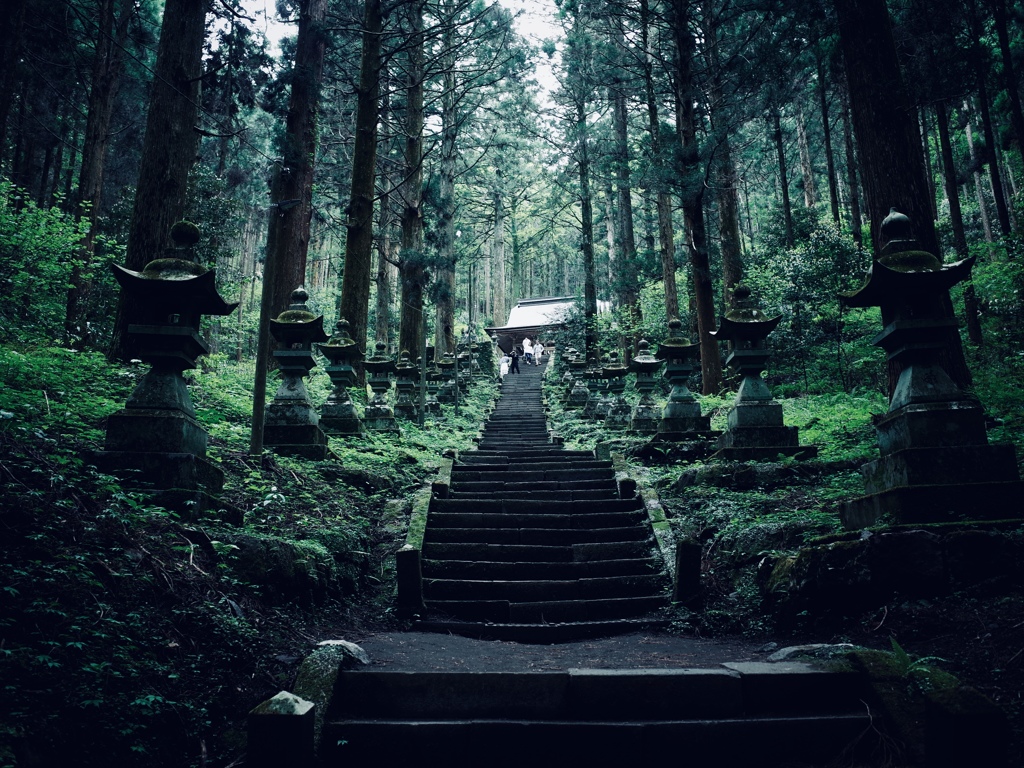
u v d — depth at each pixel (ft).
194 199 58.44
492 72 87.92
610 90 80.12
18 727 8.41
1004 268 42.37
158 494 16.97
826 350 54.13
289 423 29.22
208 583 14.25
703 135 61.52
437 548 24.39
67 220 40.29
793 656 13.67
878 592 14.84
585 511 27.94
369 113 52.06
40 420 19.89
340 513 24.27
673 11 59.62
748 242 124.47
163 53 34.60
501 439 50.49
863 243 57.26
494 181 124.57
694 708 12.26
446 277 88.89
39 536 11.88
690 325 83.10
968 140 80.64
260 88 51.80
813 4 41.50
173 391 18.60
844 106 69.97
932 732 9.21
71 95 66.64
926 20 37.78
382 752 11.57
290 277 51.62
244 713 11.68
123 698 10.12
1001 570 14.12
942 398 16.57
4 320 33.17
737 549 20.42
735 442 29.58
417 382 61.98
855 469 26.20
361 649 14.25
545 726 11.72
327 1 58.13
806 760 11.26
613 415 49.29
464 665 14.65
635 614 20.59
